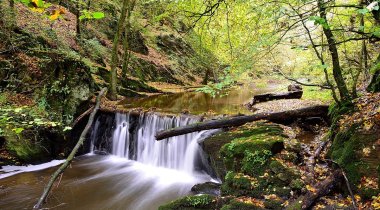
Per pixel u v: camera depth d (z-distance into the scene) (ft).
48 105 32.71
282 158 20.08
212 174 27.27
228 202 18.38
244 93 63.16
